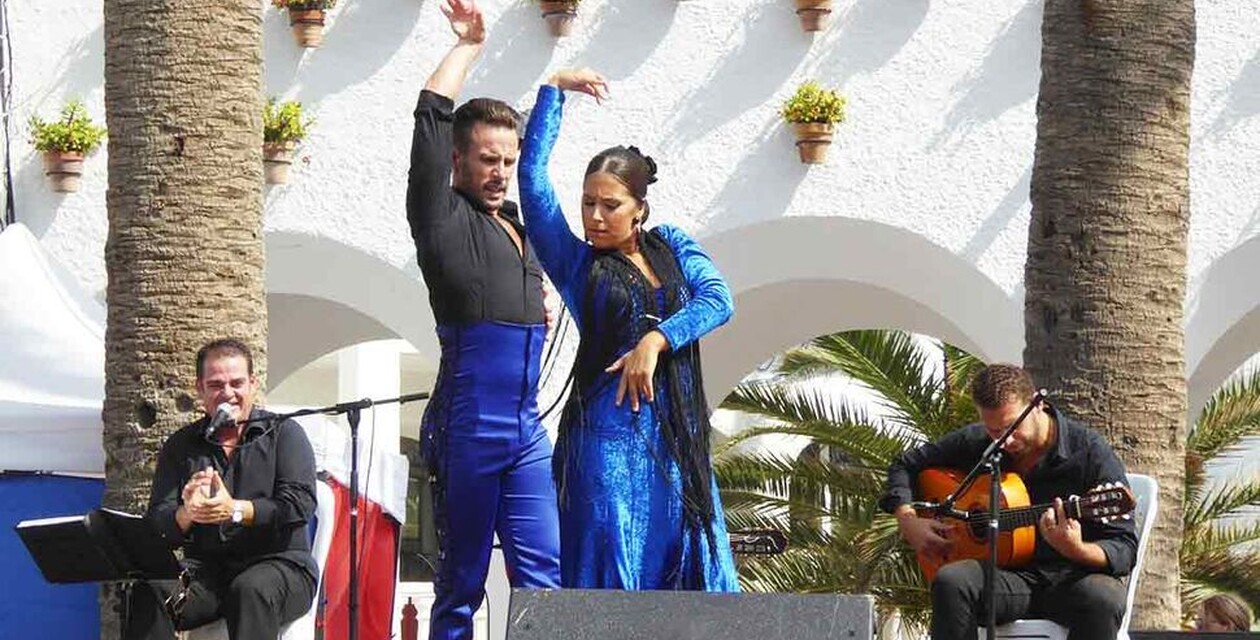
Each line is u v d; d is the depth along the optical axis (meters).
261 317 10.91
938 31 14.22
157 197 10.73
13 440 11.43
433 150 7.49
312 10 14.11
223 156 10.82
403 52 14.25
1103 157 11.08
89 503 11.56
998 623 8.63
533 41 14.17
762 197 14.16
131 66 10.82
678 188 14.20
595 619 6.66
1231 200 14.11
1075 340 11.01
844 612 6.54
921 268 14.91
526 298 7.70
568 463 7.12
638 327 7.11
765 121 14.21
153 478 9.63
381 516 12.46
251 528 8.99
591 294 7.16
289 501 9.05
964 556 8.81
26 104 14.25
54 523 8.80
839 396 21.41
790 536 17.72
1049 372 11.06
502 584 14.12
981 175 14.18
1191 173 14.14
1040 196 11.20
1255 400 19.16
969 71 14.20
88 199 14.19
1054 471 8.80
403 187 14.25
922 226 14.18
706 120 14.19
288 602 9.00
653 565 7.07
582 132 14.15
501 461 7.60
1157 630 10.39
